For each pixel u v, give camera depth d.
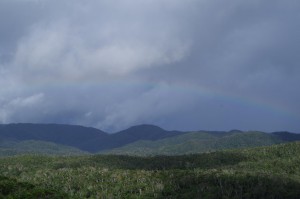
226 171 180.75
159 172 182.38
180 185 160.38
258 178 162.38
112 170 196.75
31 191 119.81
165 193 152.50
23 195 114.81
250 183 157.00
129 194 151.75
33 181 170.38
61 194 125.31
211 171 183.50
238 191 148.75
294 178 177.50
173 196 148.62
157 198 147.38
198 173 174.75
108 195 148.75
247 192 147.38
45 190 122.56
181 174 173.62
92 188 157.12
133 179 168.38
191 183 161.50
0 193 113.38
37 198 116.19
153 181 162.75
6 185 119.56
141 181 165.00
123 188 157.00
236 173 175.75
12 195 113.62
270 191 148.62
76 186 161.62
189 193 148.38
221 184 155.75
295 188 156.25
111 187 158.50
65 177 175.50
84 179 170.25
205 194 145.88
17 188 120.88
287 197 148.38
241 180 159.38
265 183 156.50
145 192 152.62
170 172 179.88
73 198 130.50
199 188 153.25
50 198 119.06
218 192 147.62
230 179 160.62
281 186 154.50
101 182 164.38
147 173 180.12
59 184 163.38
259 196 145.38
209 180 162.12
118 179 168.50
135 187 157.62
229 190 147.62
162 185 156.00
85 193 151.88
